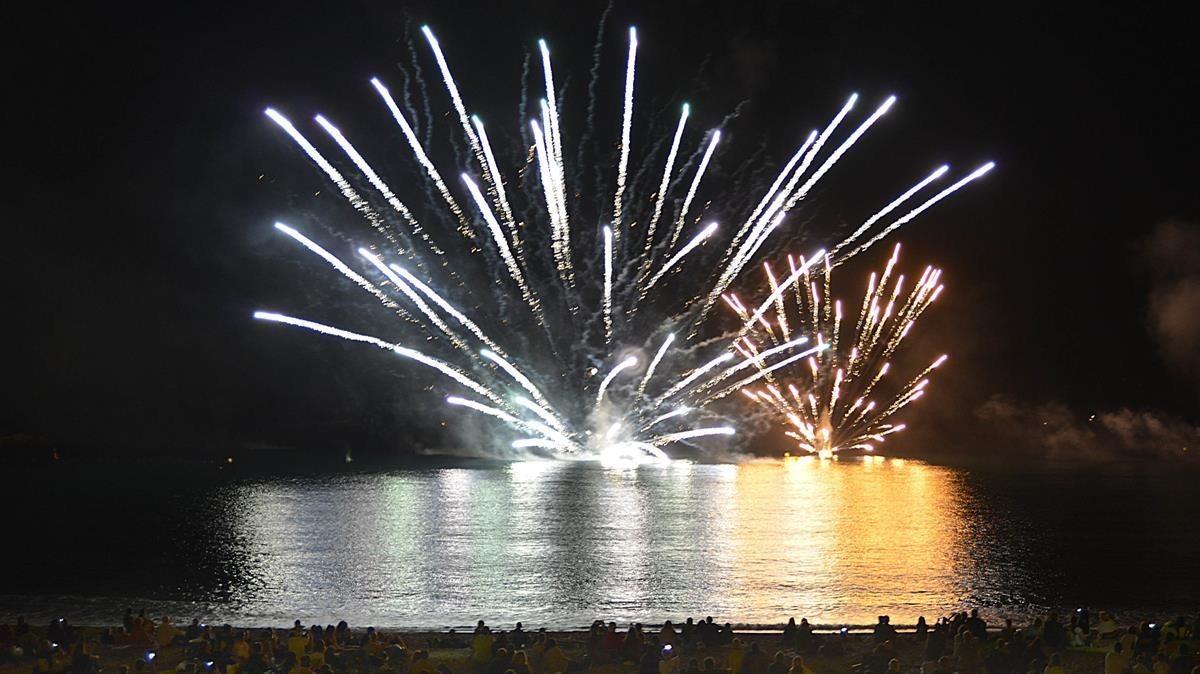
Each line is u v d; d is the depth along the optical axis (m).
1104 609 25.88
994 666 19.45
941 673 19.06
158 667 19.70
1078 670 19.61
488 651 19.92
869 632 22.64
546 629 23.47
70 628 21.92
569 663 19.83
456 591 27.59
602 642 20.69
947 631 21.36
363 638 21.23
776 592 27.55
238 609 25.55
